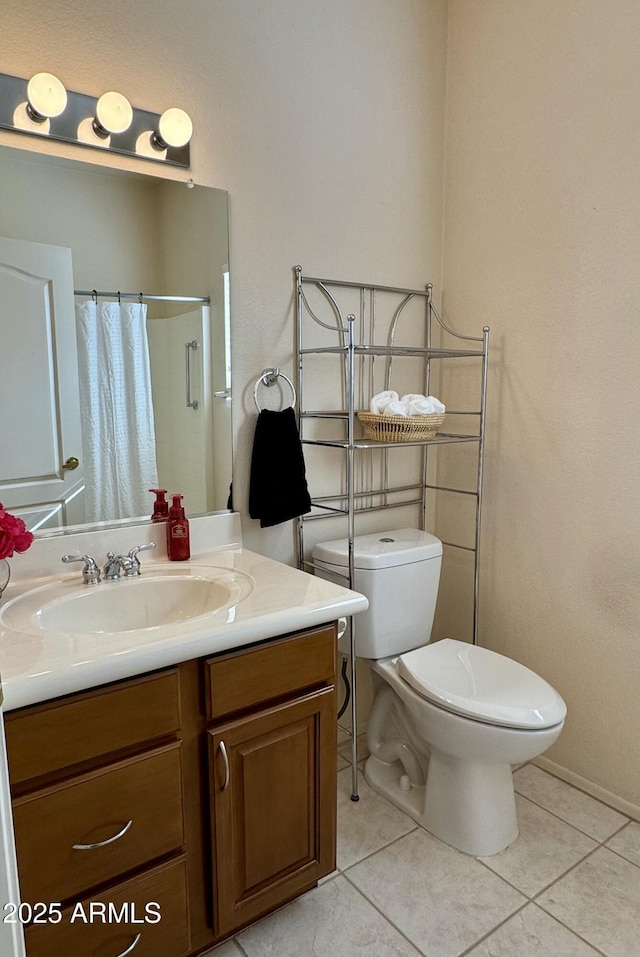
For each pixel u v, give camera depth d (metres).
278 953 1.38
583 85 1.79
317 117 1.86
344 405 2.06
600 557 1.87
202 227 1.67
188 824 1.24
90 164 1.49
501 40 1.99
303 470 1.85
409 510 2.34
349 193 1.97
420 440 1.89
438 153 2.20
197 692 1.21
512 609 2.15
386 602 1.90
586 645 1.93
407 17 2.03
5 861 0.56
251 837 1.32
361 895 1.54
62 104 1.40
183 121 1.54
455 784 1.70
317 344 1.96
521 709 1.54
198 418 1.73
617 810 1.87
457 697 1.59
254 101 1.72
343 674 2.18
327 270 1.94
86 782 1.08
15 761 1.00
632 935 1.42
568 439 1.92
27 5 1.36
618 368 1.77
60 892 1.08
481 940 1.41
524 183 1.97
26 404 1.46
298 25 1.78
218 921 1.30
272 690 1.30
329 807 1.45
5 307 1.41
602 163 1.76
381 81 2.00
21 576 1.47
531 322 1.99
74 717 1.05
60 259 1.47
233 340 1.77
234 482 1.82
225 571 1.57
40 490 1.50
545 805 1.89
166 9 1.54
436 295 2.28
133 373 1.61
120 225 1.55
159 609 1.49
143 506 1.65
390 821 1.82
